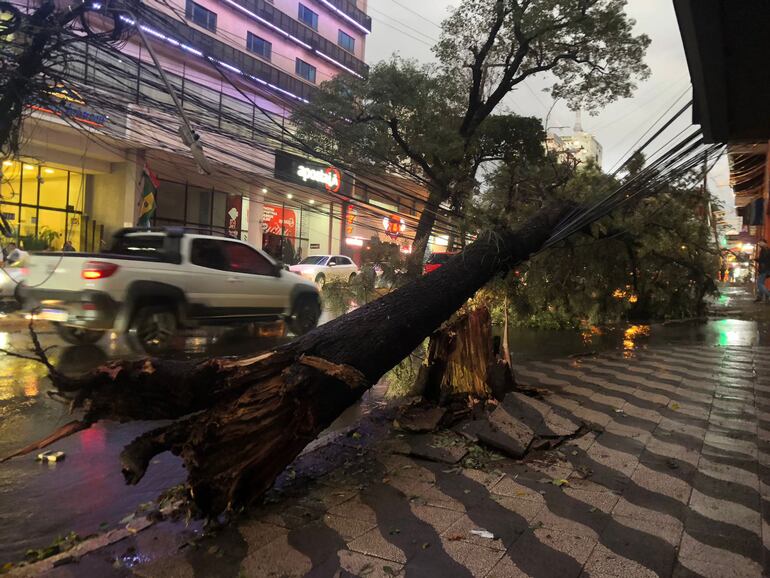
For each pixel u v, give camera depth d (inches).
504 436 184.5
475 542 121.4
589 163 395.9
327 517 134.0
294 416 133.7
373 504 142.0
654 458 177.2
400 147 538.3
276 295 419.5
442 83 557.3
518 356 377.1
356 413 240.4
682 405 243.6
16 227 595.2
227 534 125.1
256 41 1187.3
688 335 492.1
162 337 339.0
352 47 1534.2
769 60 195.6
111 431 207.2
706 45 188.5
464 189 430.3
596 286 450.6
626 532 126.3
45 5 231.3
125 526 132.3
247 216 970.1
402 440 191.3
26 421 211.3
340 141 455.5
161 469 173.9
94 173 753.0
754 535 124.3
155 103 285.3
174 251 356.8
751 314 695.7
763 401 251.3
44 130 612.4
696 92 218.7
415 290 184.1
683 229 500.1
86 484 160.1
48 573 108.5
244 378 131.0
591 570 109.8
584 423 213.0
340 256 951.0
